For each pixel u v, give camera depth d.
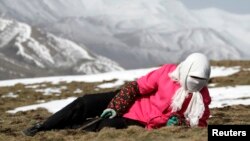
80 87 40.81
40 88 41.47
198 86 10.18
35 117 17.33
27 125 13.87
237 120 13.84
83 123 10.80
